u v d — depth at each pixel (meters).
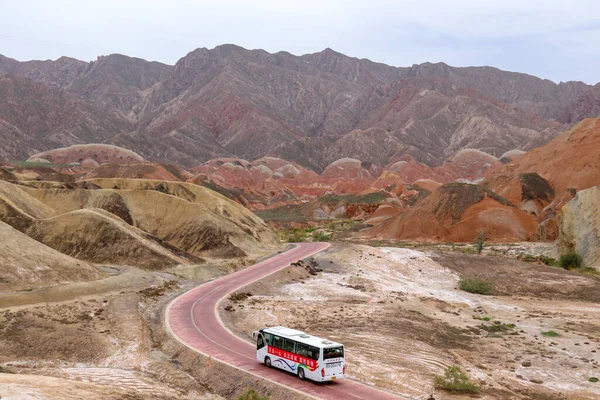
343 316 62.91
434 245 133.50
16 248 65.75
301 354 38.50
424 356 48.06
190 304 62.78
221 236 101.75
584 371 47.00
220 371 40.38
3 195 95.50
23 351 43.34
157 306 61.88
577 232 114.25
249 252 101.25
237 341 47.88
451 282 89.88
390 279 87.38
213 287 73.25
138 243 85.69
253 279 78.62
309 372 37.78
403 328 58.16
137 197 111.75
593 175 173.12
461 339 57.38
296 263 89.56
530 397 40.34
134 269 76.75
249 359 42.81
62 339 45.81
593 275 97.50
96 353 44.22
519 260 111.31
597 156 177.75
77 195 110.94
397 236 152.75
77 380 36.69
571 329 62.97
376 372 42.00
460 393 38.97
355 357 45.91
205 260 93.00
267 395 36.25
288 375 39.28
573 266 106.81
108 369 40.62
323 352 37.34
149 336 50.28
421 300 75.56
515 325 64.88
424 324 61.88
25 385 29.66
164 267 82.25
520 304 78.69
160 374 40.72
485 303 77.25
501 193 179.50
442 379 40.56
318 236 159.75
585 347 54.66
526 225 142.88
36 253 67.12
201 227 103.31
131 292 64.75
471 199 151.38
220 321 55.12
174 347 46.19
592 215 114.00
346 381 38.78
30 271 63.31
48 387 30.06
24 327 47.81
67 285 62.88
